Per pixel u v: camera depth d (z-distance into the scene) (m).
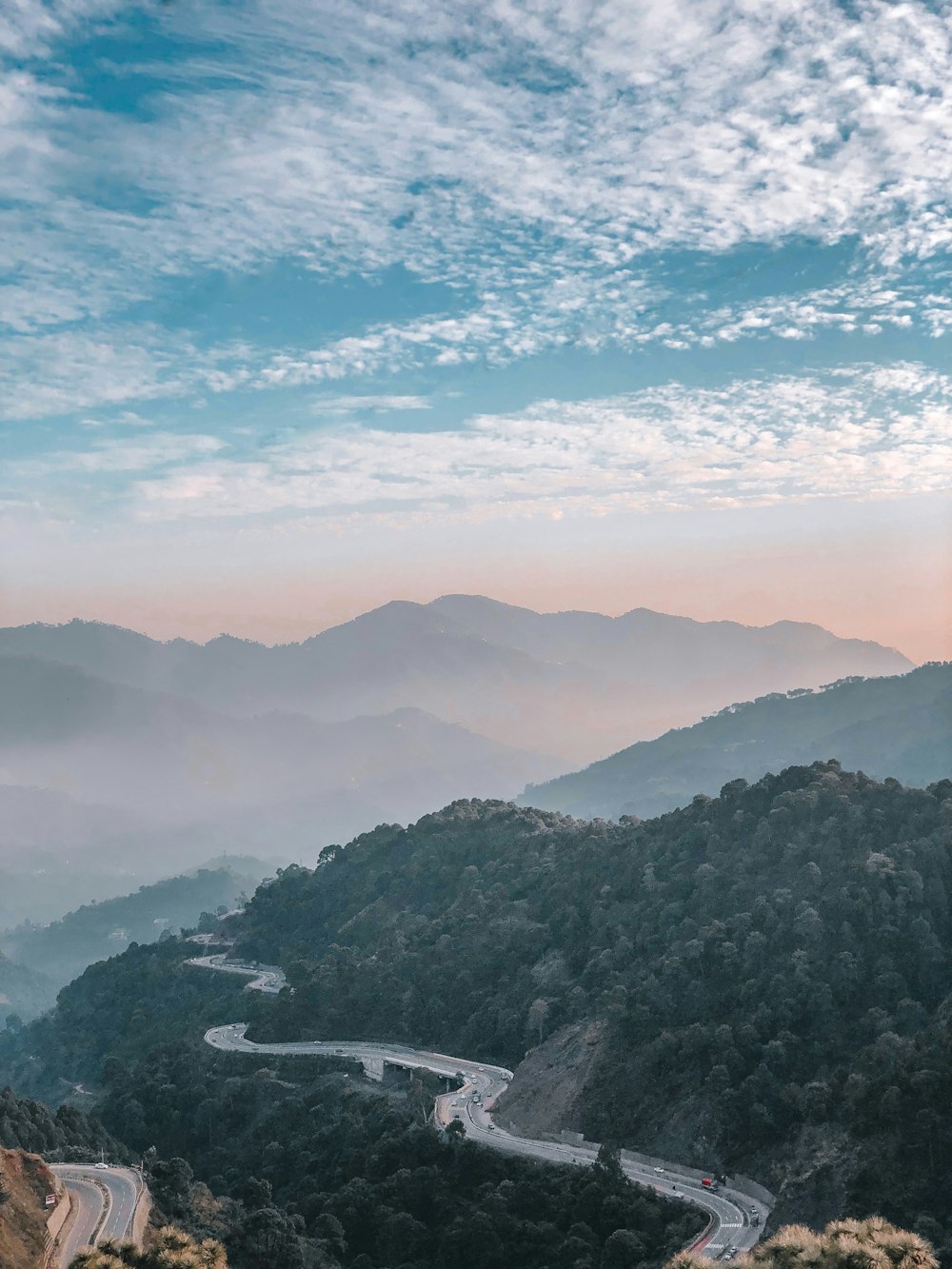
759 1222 147.12
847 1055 177.25
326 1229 167.50
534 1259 152.75
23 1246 115.56
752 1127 167.00
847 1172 145.00
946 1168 138.88
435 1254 161.75
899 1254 61.34
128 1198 146.38
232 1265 146.12
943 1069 149.00
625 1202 155.12
